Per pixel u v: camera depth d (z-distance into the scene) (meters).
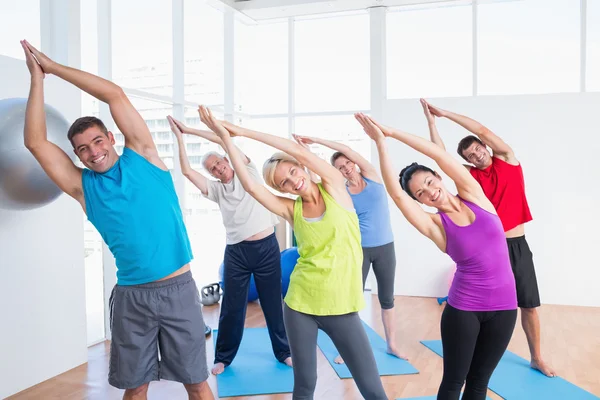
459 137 6.11
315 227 2.38
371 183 3.79
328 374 3.70
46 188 2.85
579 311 5.55
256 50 7.30
